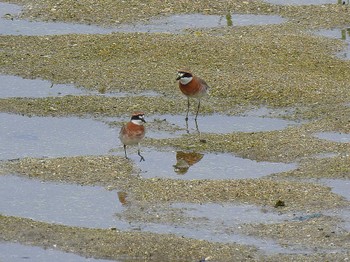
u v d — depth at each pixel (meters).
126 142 17.80
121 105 21.28
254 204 15.84
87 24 27.50
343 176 17.00
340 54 24.91
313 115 20.77
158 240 14.39
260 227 14.95
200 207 15.73
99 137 19.38
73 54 24.55
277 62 23.92
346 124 19.92
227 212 15.53
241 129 19.98
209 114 20.98
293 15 28.42
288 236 14.61
